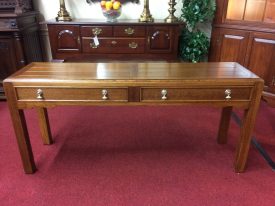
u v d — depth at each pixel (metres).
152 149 1.97
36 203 1.45
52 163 1.80
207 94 1.46
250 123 1.54
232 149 1.96
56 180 1.63
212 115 2.53
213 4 2.87
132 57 2.90
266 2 2.54
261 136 2.14
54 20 2.86
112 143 2.05
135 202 1.46
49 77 1.46
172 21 2.83
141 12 3.21
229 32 2.85
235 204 1.44
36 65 1.74
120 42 2.83
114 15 2.82
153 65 1.76
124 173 1.70
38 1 3.13
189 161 1.82
